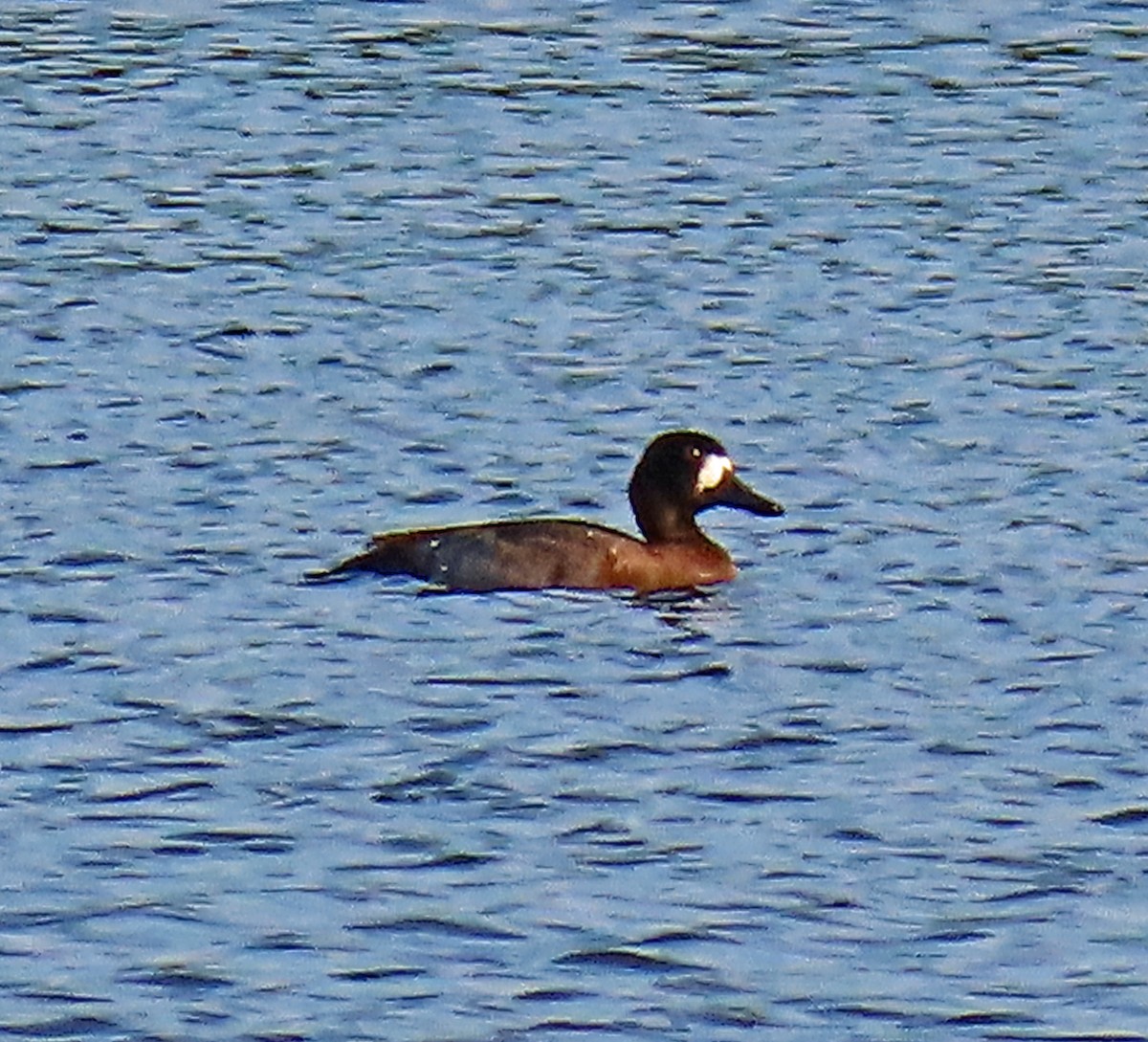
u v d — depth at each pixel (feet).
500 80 123.54
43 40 128.57
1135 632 73.00
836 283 100.53
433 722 67.77
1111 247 104.32
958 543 78.84
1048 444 86.07
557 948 58.13
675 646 72.33
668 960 57.77
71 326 95.91
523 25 131.03
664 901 59.88
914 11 132.05
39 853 61.52
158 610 73.77
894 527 79.92
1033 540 79.00
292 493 82.23
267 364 92.79
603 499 82.58
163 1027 55.42
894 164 113.39
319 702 68.69
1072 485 82.79
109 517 79.97
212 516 80.33
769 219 107.24
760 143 115.96
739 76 124.16
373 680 69.92
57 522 79.41
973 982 57.21
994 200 109.29
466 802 63.98
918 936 58.80
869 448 85.97
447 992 56.54
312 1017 55.72
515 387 91.04
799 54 126.82
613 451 86.02
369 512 81.10
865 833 62.85
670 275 101.45
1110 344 94.68
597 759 66.13
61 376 91.20
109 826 62.69
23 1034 55.16
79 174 111.96
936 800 64.39
